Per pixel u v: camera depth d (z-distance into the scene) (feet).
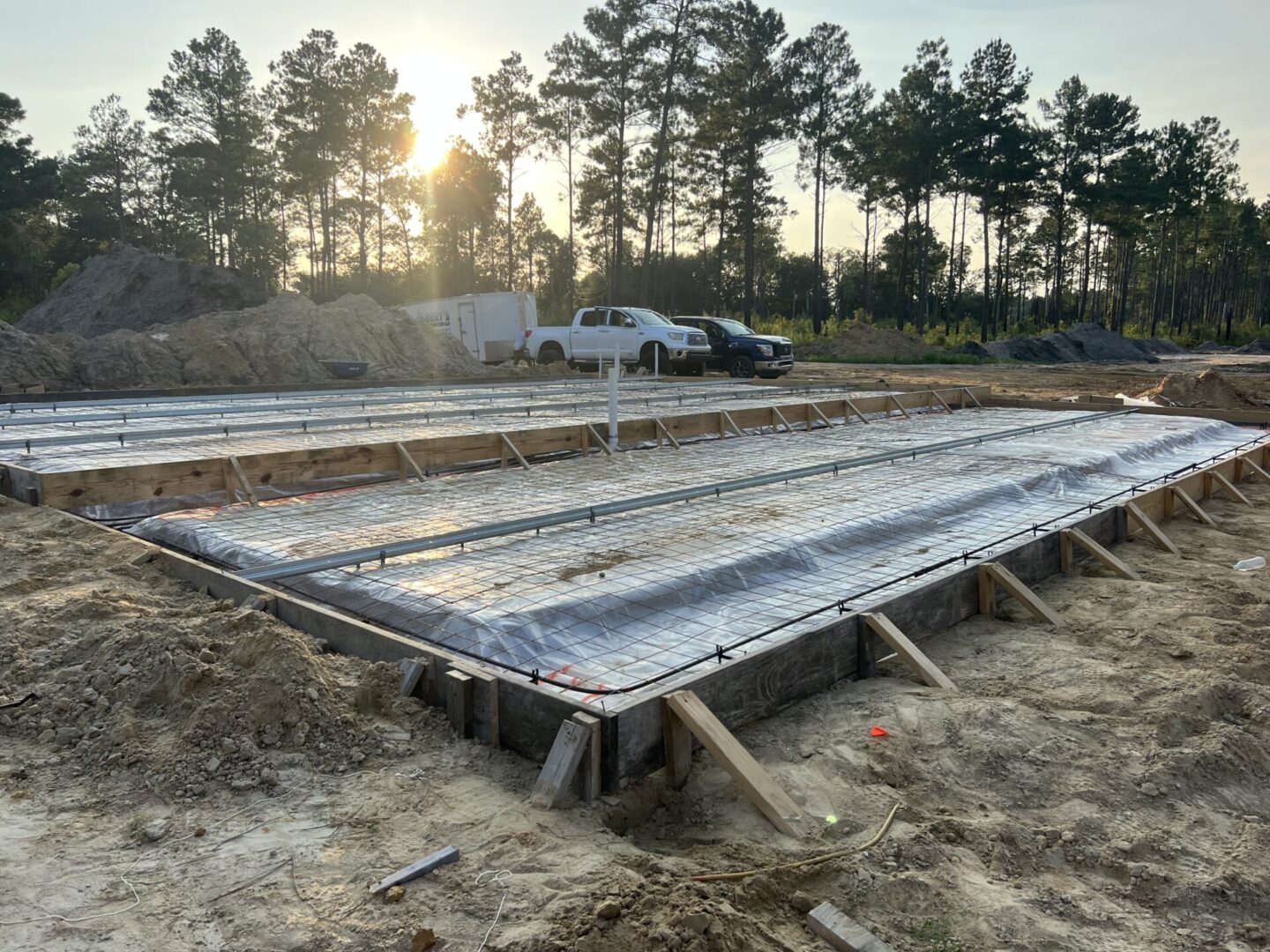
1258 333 201.16
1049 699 12.19
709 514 19.60
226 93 160.56
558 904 7.36
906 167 163.02
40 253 175.32
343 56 149.69
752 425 34.76
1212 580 18.03
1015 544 17.43
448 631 12.52
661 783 9.93
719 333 70.64
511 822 8.79
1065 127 182.19
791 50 138.00
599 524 18.67
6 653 11.82
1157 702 11.96
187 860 8.01
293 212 195.42
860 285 243.81
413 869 7.80
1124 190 180.04
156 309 113.29
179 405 43.01
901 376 79.51
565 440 28.48
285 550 16.46
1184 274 272.72
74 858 7.99
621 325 68.08
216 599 14.38
